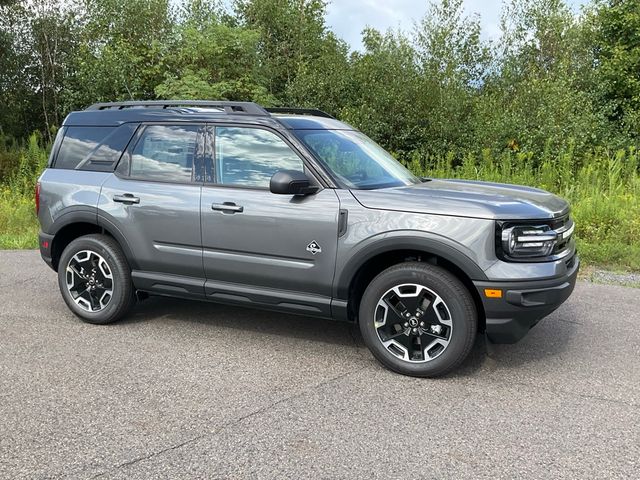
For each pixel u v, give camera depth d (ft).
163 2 71.61
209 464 10.00
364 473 9.77
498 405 12.42
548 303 13.19
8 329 17.13
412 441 10.85
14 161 58.59
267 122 15.35
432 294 13.43
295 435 11.03
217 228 15.37
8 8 68.39
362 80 59.26
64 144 18.16
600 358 15.28
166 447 10.56
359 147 16.49
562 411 12.16
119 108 18.16
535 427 11.44
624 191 38.27
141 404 12.30
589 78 62.34
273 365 14.58
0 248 31.19
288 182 13.82
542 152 48.57
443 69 58.44
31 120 74.02
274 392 12.98
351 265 13.96
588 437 11.07
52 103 71.72
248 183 15.28
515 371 14.33
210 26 59.72
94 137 17.70
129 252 16.72
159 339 16.40
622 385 13.56
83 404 12.28
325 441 10.82
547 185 40.45
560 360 15.10
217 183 15.64
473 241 12.96
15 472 9.71
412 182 16.16
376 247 13.65
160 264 16.38
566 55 62.13
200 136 16.08
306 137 15.26
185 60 60.49
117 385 13.26
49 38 71.10
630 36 61.46
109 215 16.80
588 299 21.03
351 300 14.51
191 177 16.01
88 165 17.58
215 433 11.09
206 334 16.87
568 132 49.32
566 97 51.01
